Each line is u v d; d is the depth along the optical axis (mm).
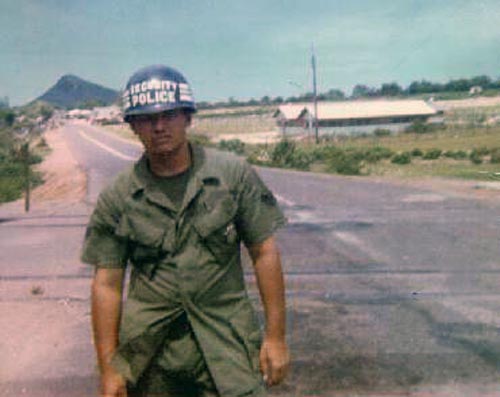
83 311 5820
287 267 7457
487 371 4008
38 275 7375
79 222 12594
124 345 2018
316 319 5316
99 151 57719
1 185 25562
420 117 74188
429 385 3809
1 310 5863
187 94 1965
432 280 6578
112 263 2053
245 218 2008
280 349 2057
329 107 74812
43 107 151750
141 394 2082
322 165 34844
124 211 1982
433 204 13438
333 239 9383
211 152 2031
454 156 36281
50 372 4266
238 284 2057
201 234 1955
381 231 9984
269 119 126875
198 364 2027
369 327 5051
